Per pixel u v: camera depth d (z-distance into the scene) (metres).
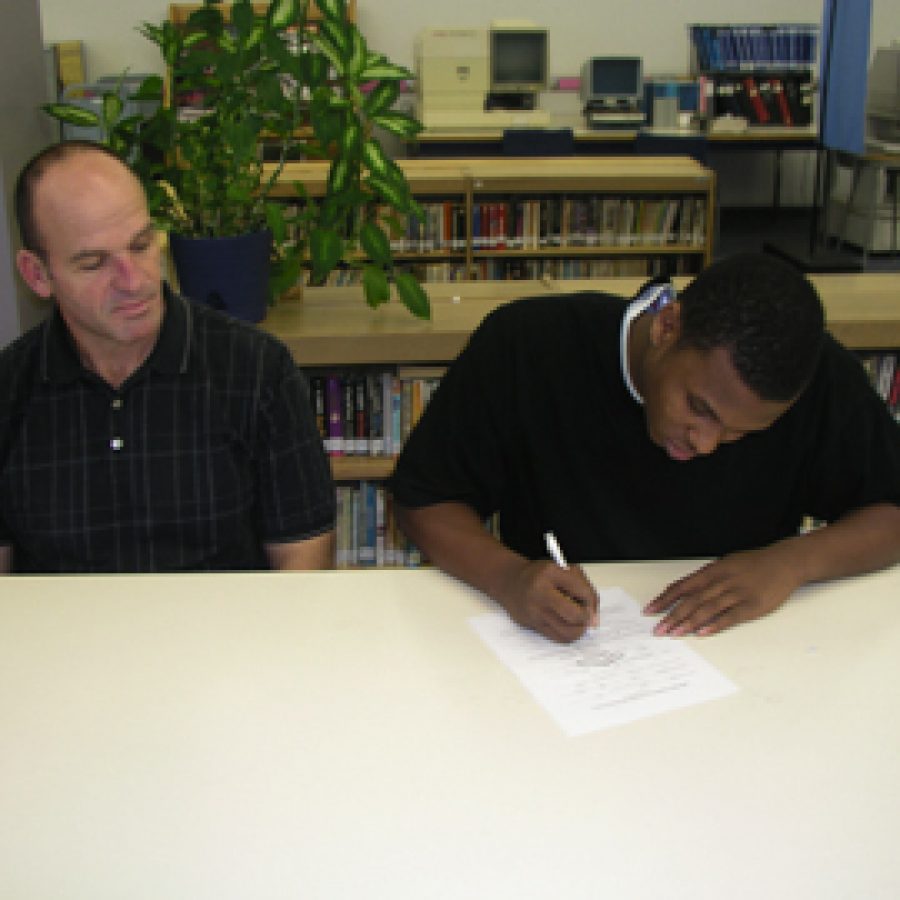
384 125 2.22
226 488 1.52
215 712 1.00
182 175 2.12
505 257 4.61
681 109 6.66
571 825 0.84
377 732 0.96
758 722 0.98
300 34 2.20
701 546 1.46
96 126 2.17
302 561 1.59
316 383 2.27
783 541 1.30
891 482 1.37
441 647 1.12
